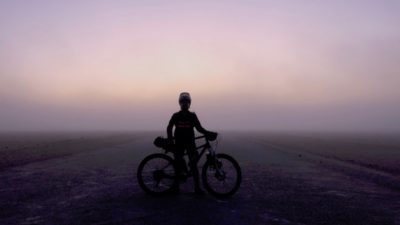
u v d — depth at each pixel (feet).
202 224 19.13
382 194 29.14
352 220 20.40
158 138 27.14
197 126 27.09
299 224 19.48
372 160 65.31
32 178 35.37
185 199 25.62
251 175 39.37
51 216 20.61
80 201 24.75
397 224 19.69
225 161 35.99
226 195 26.50
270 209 22.88
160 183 27.66
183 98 27.02
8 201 24.67
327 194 28.58
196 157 27.17
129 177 36.50
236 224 19.24
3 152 70.79
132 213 21.38
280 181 35.17
